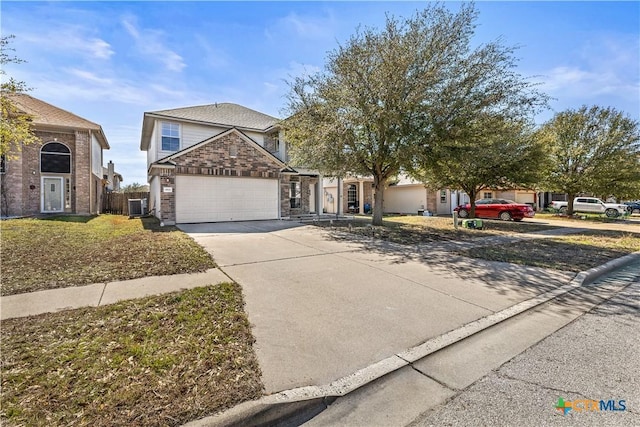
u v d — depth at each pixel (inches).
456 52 398.6
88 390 89.4
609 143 740.7
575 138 793.6
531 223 674.8
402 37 391.5
